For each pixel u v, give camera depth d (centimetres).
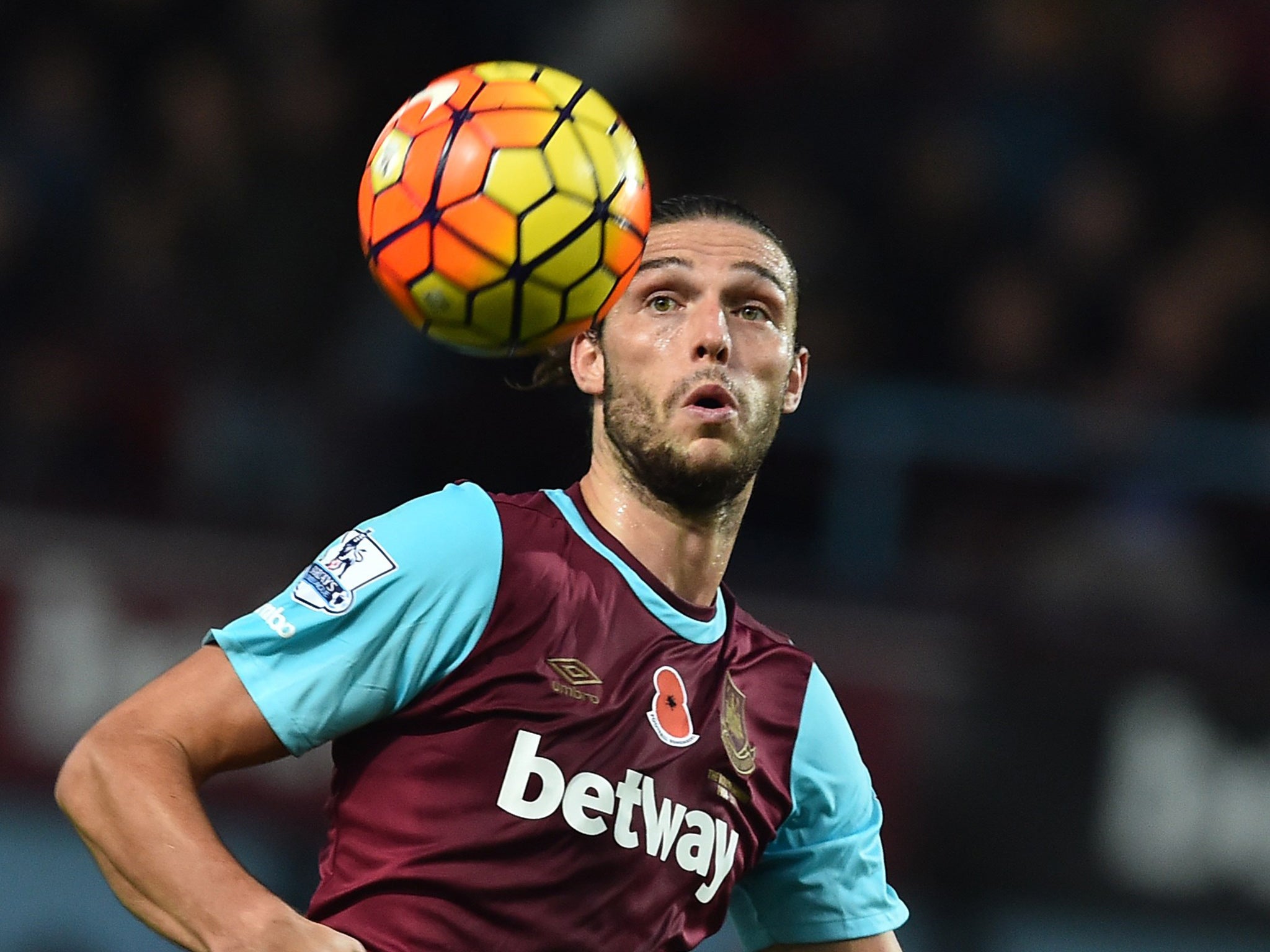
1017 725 2162
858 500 2411
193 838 820
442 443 2400
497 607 895
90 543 2214
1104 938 2141
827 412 2441
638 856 895
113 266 2688
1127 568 2348
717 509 962
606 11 3036
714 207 976
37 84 2827
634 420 945
